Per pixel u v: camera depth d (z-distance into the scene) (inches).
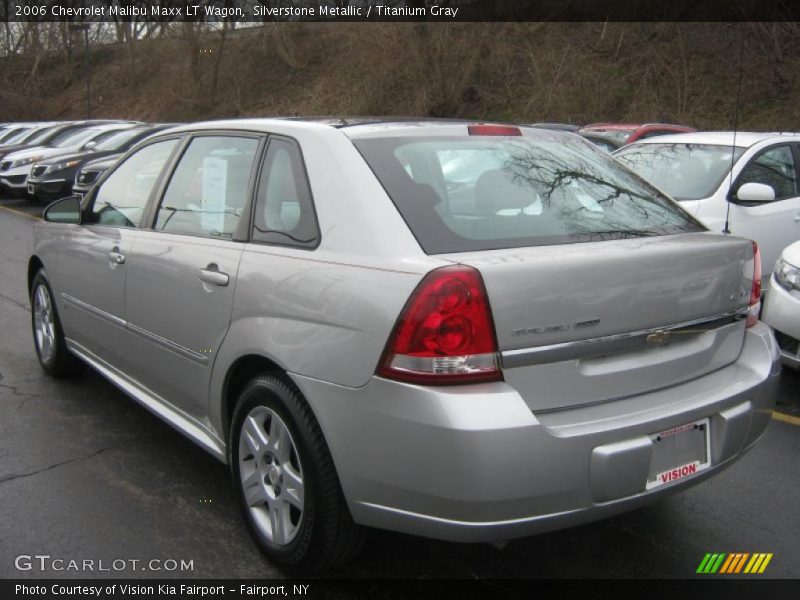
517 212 117.0
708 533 133.5
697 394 112.2
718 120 905.5
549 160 132.9
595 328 103.1
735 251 121.1
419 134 125.7
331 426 105.2
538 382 99.9
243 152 136.3
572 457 97.8
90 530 131.8
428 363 96.1
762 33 924.6
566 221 118.4
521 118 1045.8
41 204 676.1
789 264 198.4
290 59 1416.1
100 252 167.3
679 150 288.0
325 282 108.0
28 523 133.7
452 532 97.4
